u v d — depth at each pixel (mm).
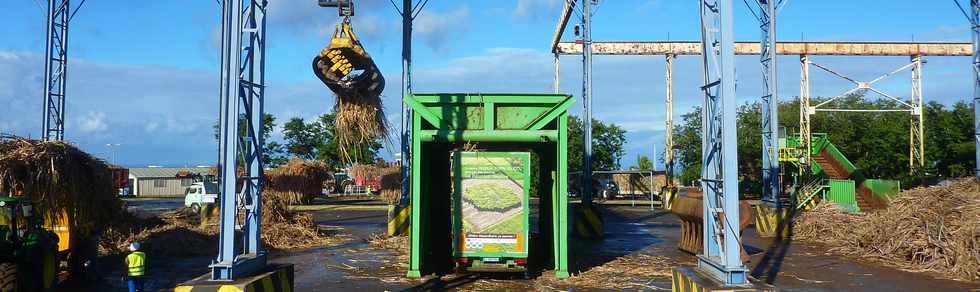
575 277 12391
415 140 12156
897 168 47656
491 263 12117
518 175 12133
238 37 7102
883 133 48656
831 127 52062
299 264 14180
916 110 42750
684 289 7547
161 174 73438
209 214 21891
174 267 14117
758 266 14117
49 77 20844
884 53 47062
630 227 24203
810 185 31562
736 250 6934
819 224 19156
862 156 49938
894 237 15109
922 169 41188
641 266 13820
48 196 11602
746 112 57219
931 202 15359
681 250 16703
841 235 17828
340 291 11094
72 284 12016
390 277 12430
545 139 12180
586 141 20828
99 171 12758
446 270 13203
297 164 40344
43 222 11086
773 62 19891
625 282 11930
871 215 17312
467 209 12086
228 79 7102
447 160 14555
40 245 10352
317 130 57500
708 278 7227
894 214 15875
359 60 12266
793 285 11883
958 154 45344
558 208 12406
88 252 12375
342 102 12422
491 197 12102
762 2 20781
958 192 15828
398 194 40000
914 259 14109
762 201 20391
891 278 12539
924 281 12211
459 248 12023
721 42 6930
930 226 14312
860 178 33688
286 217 19891
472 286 11578
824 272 13273
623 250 16797
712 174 7676
